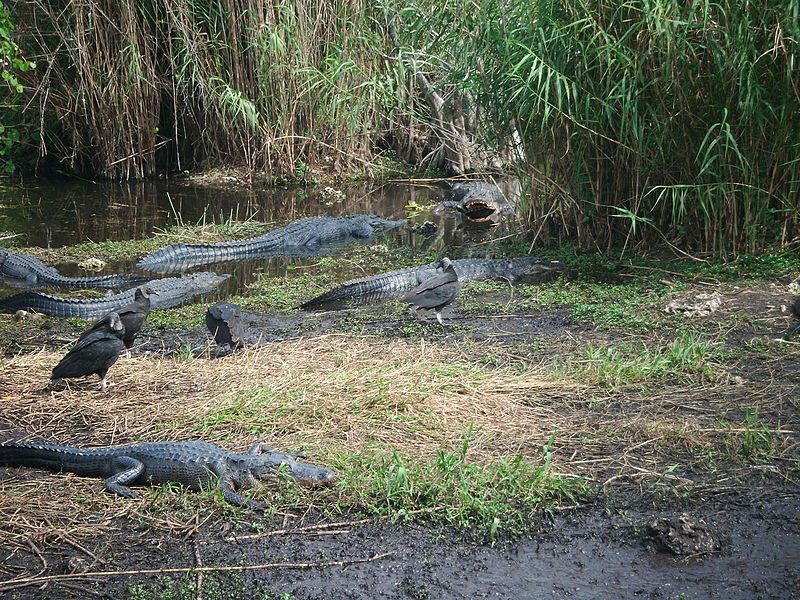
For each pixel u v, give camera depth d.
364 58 19.97
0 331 10.22
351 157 20.88
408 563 5.44
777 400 7.62
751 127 10.86
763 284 10.62
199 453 6.34
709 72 11.20
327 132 20.94
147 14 19.95
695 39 11.19
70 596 5.14
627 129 11.40
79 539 5.69
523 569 5.38
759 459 6.62
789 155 11.15
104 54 19.58
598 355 8.49
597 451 6.80
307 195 19.08
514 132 14.47
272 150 20.17
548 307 10.70
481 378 8.13
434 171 21.47
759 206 11.35
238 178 20.39
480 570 5.37
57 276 12.59
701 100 11.34
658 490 6.23
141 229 15.98
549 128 12.58
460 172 20.91
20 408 7.65
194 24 19.72
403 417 7.28
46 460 6.61
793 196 11.38
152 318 10.72
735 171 11.35
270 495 6.18
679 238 12.06
